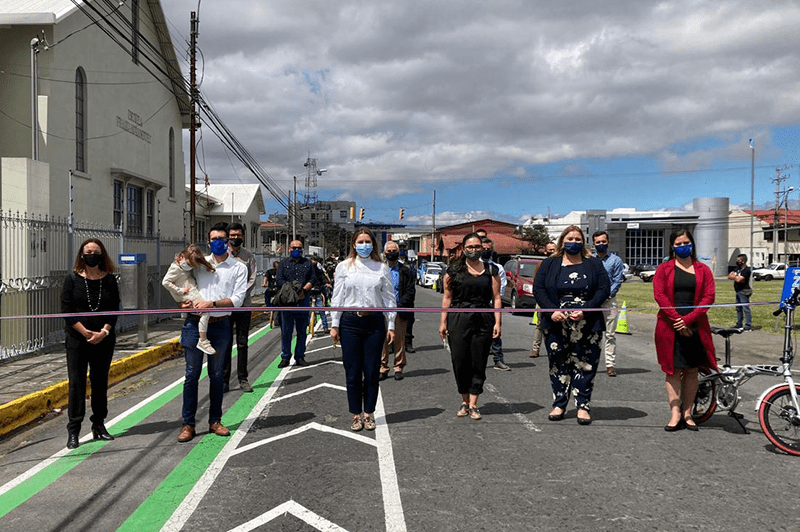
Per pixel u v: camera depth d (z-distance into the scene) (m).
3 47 14.71
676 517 3.73
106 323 5.42
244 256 7.83
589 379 5.86
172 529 3.65
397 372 8.21
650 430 5.66
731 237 73.81
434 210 66.62
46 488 4.41
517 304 18.92
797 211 79.38
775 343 11.88
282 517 3.77
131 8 19.75
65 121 15.59
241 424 6.04
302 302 9.45
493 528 3.58
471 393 6.04
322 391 7.48
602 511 3.82
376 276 5.59
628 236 67.88
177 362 10.45
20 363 9.32
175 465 4.83
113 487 4.39
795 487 4.23
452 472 4.53
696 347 5.50
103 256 5.38
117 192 19.03
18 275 9.88
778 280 51.16
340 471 4.58
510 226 70.44
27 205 11.59
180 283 5.49
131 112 19.92
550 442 5.27
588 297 5.83
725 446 5.17
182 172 25.27
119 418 6.52
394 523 3.66
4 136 14.63
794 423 4.93
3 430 6.14
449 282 6.06
